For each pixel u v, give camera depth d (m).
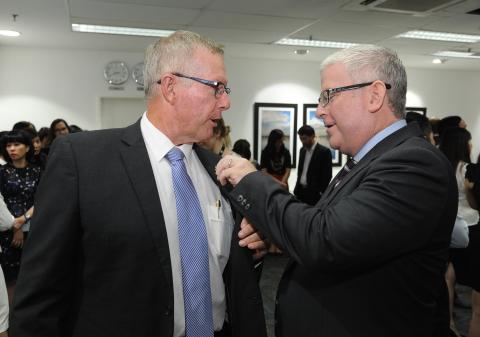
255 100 6.25
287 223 0.90
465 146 2.57
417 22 4.02
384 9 3.61
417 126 1.02
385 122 1.00
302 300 1.01
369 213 0.83
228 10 3.69
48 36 4.71
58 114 5.52
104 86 5.65
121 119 5.92
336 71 1.01
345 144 1.06
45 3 3.47
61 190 0.91
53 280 0.89
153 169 1.03
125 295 0.93
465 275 2.42
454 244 2.14
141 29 4.46
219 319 1.16
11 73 5.32
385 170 0.86
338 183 1.05
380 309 0.91
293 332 1.02
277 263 4.40
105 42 5.05
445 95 7.09
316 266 0.87
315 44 5.13
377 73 0.97
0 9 3.63
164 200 1.02
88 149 0.97
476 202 2.39
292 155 6.44
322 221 0.86
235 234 1.12
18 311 0.89
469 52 5.52
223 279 1.17
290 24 4.16
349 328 0.92
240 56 6.00
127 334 0.93
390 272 0.90
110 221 0.92
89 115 5.63
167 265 0.96
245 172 1.00
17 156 3.12
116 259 0.93
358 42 4.98
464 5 3.47
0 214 2.77
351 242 0.82
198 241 1.05
